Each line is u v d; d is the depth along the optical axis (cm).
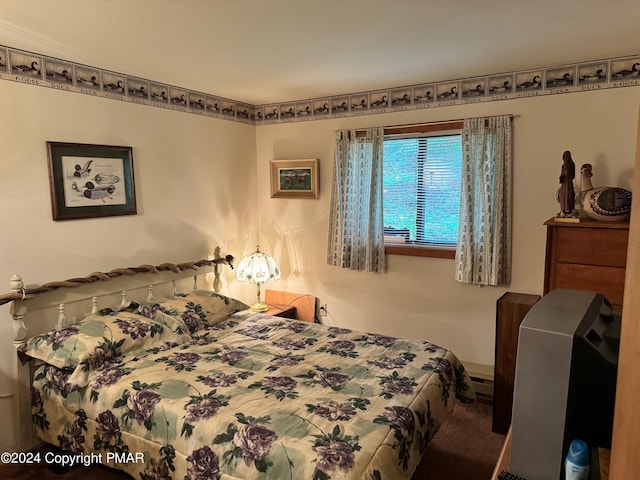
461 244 325
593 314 131
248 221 418
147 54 253
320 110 384
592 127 279
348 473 153
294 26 209
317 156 391
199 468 178
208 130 368
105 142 289
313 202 400
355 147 365
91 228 283
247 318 330
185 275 348
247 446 170
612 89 271
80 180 274
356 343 276
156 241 328
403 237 366
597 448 119
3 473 232
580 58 269
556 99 288
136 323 265
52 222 261
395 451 171
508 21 205
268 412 188
